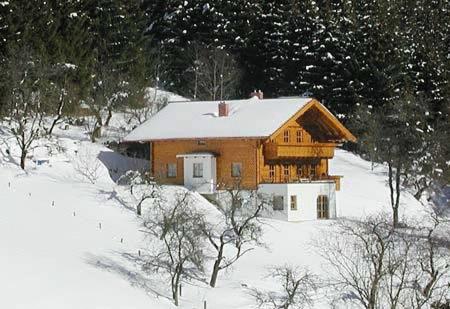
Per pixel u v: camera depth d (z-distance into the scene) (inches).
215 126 2434.8
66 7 3078.2
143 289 1581.0
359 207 2598.4
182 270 1659.7
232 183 2322.8
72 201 2032.5
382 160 2935.5
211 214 2181.3
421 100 3157.0
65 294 1451.8
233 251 1903.3
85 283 1520.7
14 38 2733.8
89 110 2920.8
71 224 1863.9
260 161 2383.1
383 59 3358.8
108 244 1777.8
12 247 1616.6
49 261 1584.6
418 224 2367.1
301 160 2564.0
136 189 2218.3
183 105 2662.4
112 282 1562.5
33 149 2346.2
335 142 2610.7
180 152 2469.2
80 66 2901.1
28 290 1433.3
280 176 2482.8
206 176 2390.5
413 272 1716.3
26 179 2177.7
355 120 3142.2
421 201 2844.5
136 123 2974.9
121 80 2979.8
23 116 2434.8
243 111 2513.5
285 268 1701.5
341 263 1756.9
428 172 2923.2
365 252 1918.1
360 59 3356.3
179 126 2493.8
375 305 1582.2
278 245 2006.6
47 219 1866.4
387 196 2765.7
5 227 1748.3
